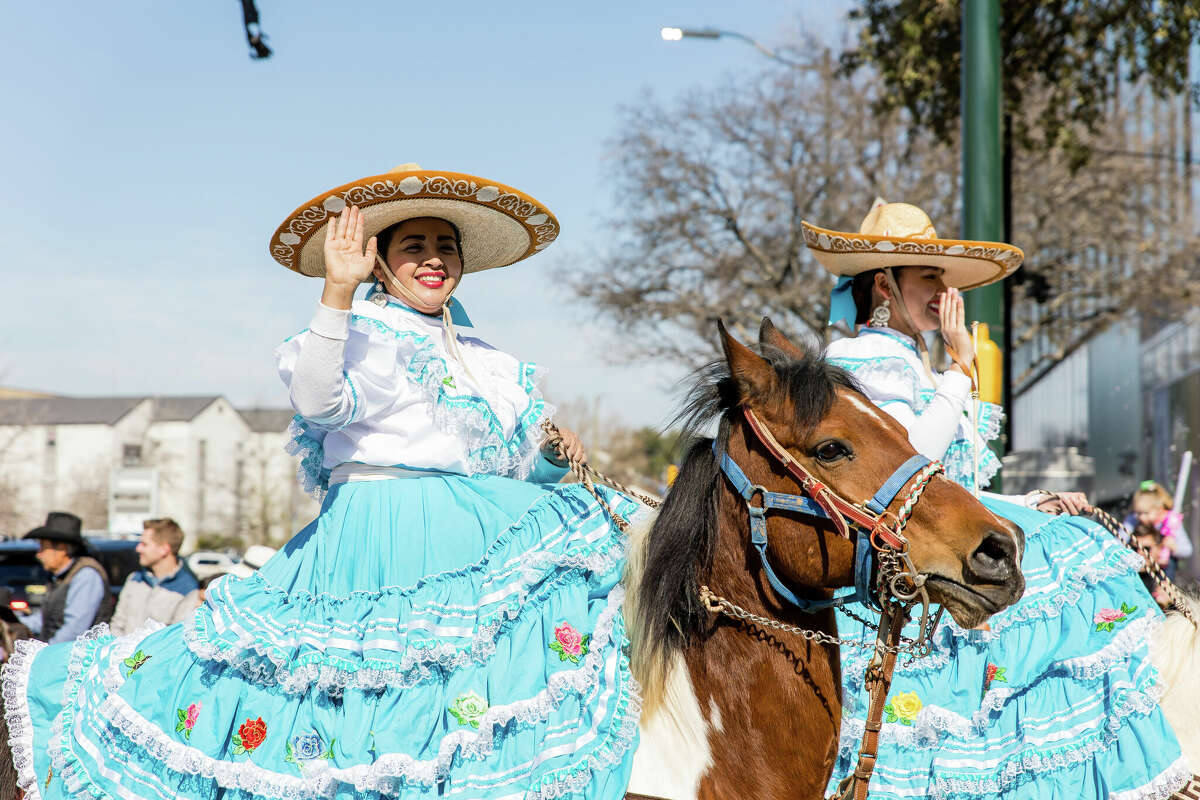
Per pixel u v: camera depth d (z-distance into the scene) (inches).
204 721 108.1
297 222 126.4
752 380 113.1
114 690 112.5
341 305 111.1
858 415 110.7
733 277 930.7
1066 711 136.7
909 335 156.1
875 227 161.5
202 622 112.9
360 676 107.0
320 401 112.3
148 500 1936.5
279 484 1900.8
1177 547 299.9
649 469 1536.7
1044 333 863.1
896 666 140.3
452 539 113.6
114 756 109.6
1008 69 577.6
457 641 109.0
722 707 112.3
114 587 671.1
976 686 139.5
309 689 109.3
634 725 109.3
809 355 117.0
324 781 104.4
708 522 115.3
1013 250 153.8
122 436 2480.3
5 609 271.3
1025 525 147.8
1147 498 314.5
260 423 2596.0
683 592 114.0
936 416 138.6
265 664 109.7
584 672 109.0
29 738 115.4
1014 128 603.8
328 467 124.0
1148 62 530.3
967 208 251.3
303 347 112.1
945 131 605.0
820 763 114.3
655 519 118.6
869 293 162.1
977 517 104.5
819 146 901.8
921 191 879.1
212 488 2534.5
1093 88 577.0
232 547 1870.1
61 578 357.4
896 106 620.4
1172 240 706.2
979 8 250.7
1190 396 568.7
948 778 136.9
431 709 107.0
